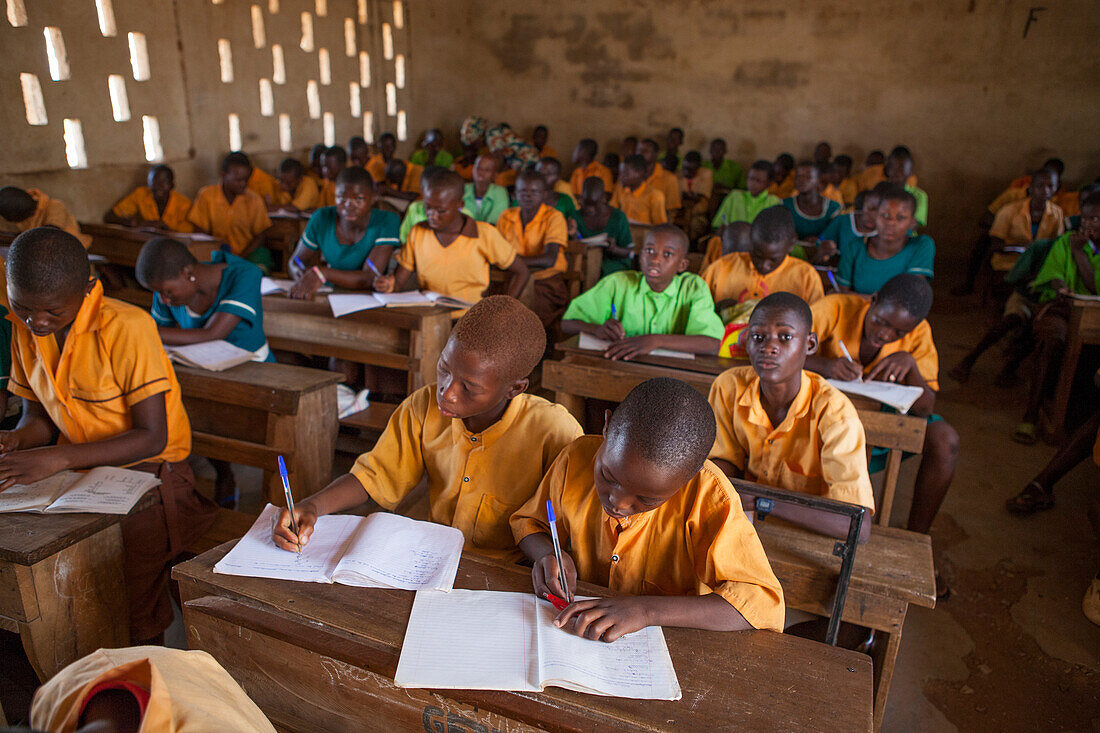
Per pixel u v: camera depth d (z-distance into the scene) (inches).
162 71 225.1
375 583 47.2
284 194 258.8
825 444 67.0
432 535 53.1
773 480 72.9
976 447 141.3
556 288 181.9
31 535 57.8
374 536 51.3
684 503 49.6
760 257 130.0
